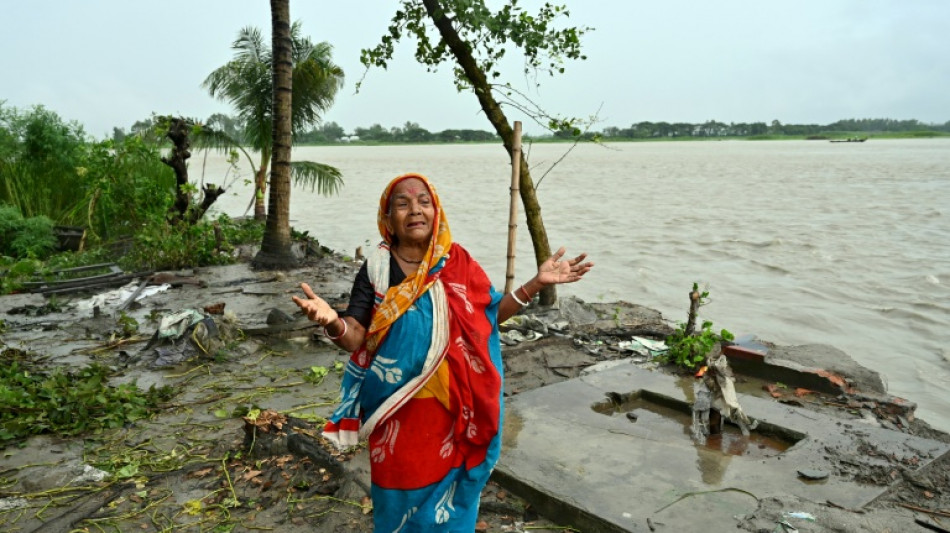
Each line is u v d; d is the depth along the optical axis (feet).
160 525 13.64
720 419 17.10
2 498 14.71
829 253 58.03
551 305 28.96
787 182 138.92
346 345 9.50
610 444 16.33
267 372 22.84
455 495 9.90
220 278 38.34
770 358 21.66
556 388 20.11
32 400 19.11
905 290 45.11
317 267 41.45
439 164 267.18
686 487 14.21
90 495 14.83
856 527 12.41
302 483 14.73
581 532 13.33
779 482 14.48
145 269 40.75
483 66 27.91
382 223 10.19
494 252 59.41
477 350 9.69
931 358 32.40
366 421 9.61
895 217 80.69
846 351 33.50
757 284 47.24
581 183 143.95
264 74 55.26
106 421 18.48
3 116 55.36
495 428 9.69
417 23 27.91
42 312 31.19
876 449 15.92
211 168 228.43
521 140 27.48
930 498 13.99
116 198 49.49
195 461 16.29
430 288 9.60
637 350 24.21
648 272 50.90
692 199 105.50
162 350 24.08
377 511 9.91
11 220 47.70
